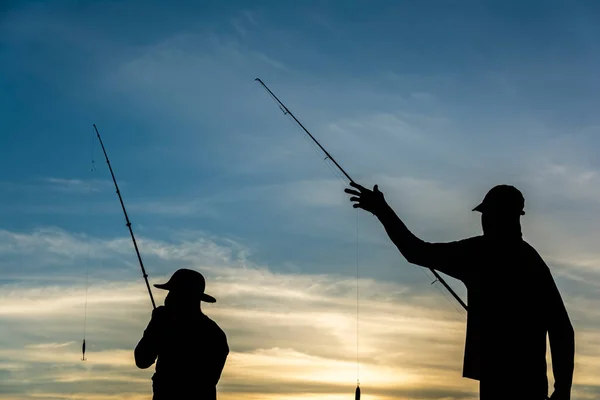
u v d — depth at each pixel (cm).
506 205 646
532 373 630
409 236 639
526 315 630
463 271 640
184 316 791
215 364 791
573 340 636
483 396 632
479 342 635
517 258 636
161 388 777
